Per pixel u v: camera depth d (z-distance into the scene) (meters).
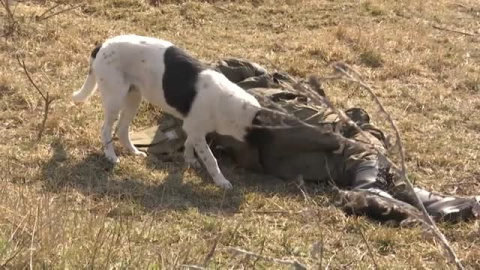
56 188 8.58
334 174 9.30
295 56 14.31
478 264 7.44
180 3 17.09
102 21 15.42
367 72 13.87
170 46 9.40
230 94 9.11
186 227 7.96
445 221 8.32
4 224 6.76
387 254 7.72
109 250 6.28
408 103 12.45
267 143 9.41
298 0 18.08
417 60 14.58
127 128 9.77
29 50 13.21
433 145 10.80
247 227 8.00
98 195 8.60
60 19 15.01
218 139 9.87
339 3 18.20
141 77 9.38
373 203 8.32
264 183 9.45
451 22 17.80
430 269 7.39
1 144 9.77
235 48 14.59
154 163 9.69
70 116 10.60
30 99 11.02
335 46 14.77
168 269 6.33
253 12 17.12
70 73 12.41
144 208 8.38
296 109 9.30
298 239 7.86
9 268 5.97
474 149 10.85
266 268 6.93
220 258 7.07
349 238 7.96
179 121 10.25
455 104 12.58
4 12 14.69
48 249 6.28
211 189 8.98
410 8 18.44
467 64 14.63
